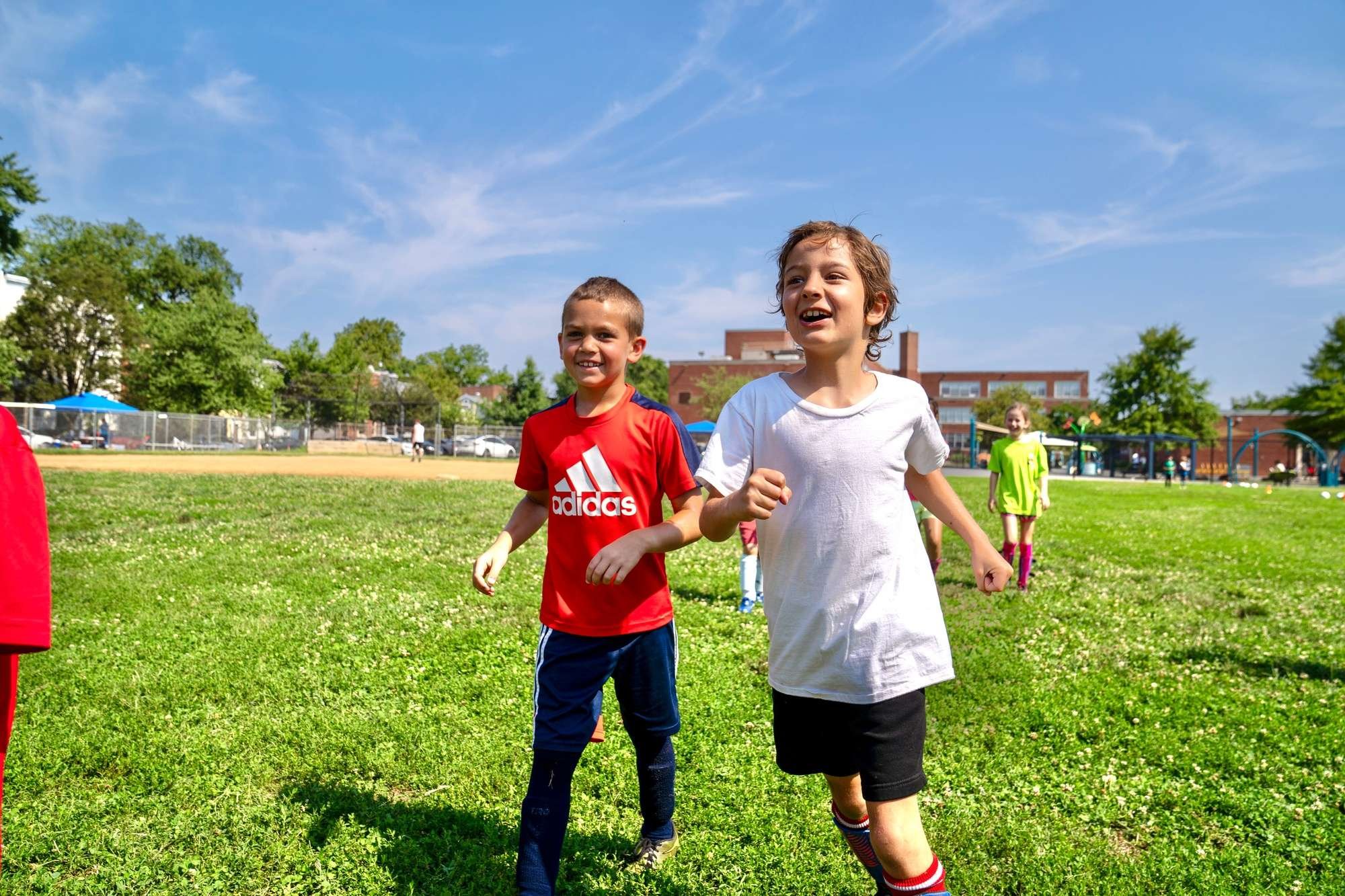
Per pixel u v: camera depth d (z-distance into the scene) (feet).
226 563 27.96
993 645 19.67
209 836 9.92
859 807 8.07
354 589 24.17
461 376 403.34
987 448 274.36
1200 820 11.06
